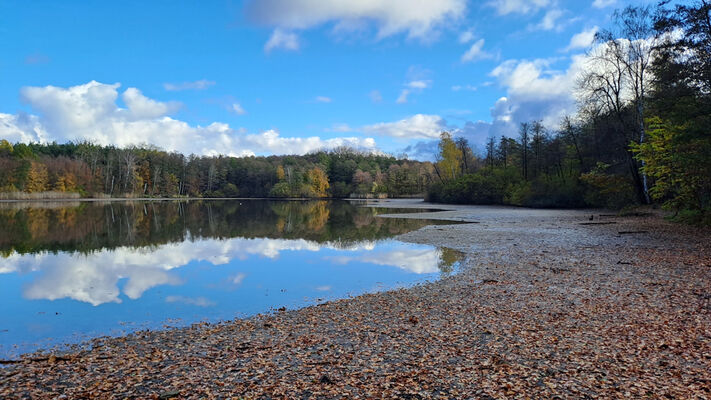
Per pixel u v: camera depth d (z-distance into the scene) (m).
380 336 8.27
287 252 21.27
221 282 14.50
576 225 29.61
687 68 20.03
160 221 41.56
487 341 7.65
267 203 93.94
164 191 118.81
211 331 9.21
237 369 6.65
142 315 10.73
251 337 8.60
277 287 13.72
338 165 141.75
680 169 22.75
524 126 65.56
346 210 61.75
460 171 85.62
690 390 5.37
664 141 24.22
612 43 31.70
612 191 39.62
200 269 16.83
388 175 135.62
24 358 7.70
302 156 162.38
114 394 5.80
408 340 7.93
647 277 12.45
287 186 128.25
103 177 105.00
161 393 5.77
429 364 6.61
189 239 27.06
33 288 13.66
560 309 9.65
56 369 6.88
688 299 9.80
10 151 91.56
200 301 12.04
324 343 7.95
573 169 56.34
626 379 5.77
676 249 16.91
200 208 69.44
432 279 14.21
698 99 19.81
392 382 5.96
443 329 8.56
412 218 42.66
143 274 15.88
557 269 14.40
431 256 18.86
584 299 10.41
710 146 18.81
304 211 60.12
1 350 8.34
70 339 8.98
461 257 18.06
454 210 56.19
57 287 13.81
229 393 5.73
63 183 93.12
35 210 55.84
